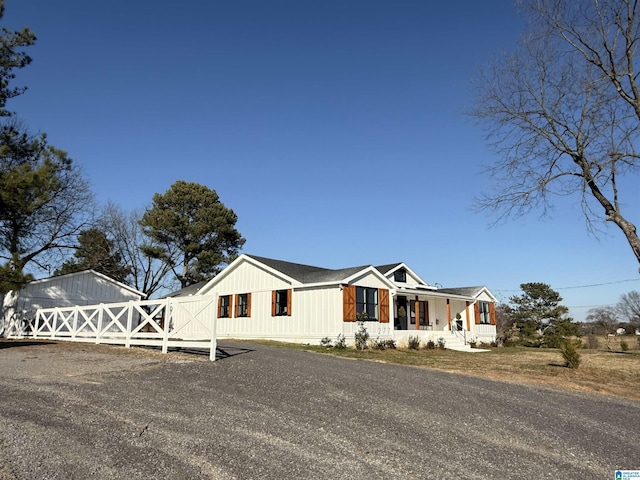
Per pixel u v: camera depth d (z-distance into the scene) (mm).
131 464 4516
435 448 5402
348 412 6715
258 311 22141
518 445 5730
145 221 37156
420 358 16172
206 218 38625
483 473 4734
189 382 8312
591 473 4938
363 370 10672
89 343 15547
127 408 6465
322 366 10766
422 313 26938
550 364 15312
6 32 19891
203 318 25016
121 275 35719
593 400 9109
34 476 4172
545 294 37938
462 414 7051
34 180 15148
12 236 19828
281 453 4969
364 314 19797
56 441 5051
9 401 6648
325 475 4445
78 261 31703
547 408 7938
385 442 5504
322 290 19625
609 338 39656
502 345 28781
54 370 9328
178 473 4352
